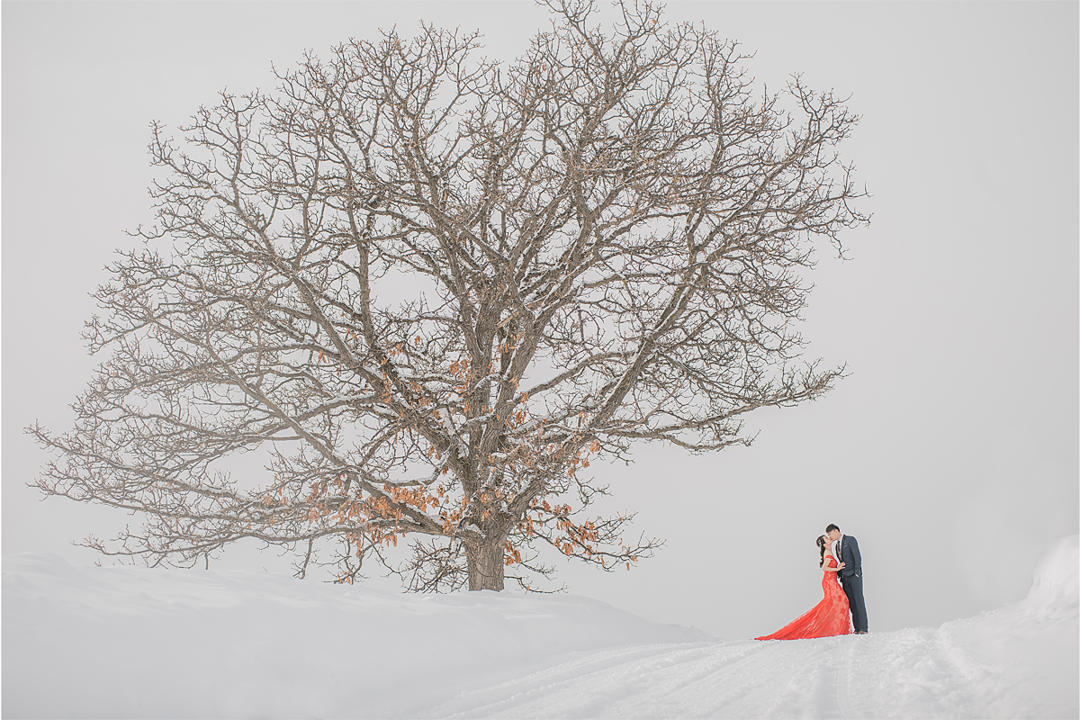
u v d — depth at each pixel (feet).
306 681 27.40
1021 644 24.32
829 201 58.95
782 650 33.78
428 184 59.47
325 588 37.04
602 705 24.43
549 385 65.05
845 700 22.08
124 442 56.59
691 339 61.00
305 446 59.72
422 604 38.88
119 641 24.89
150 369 55.21
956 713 19.26
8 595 24.77
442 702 28.35
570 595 51.49
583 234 58.23
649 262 60.18
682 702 23.79
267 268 56.49
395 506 57.16
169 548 55.77
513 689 29.12
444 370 62.08
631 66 57.62
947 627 33.09
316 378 58.23
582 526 59.36
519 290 60.95
